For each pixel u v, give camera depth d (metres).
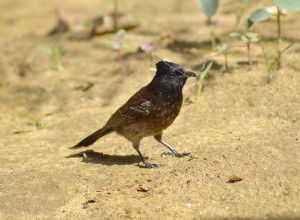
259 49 14.95
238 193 8.76
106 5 21.44
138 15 19.48
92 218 8.74
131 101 10.66
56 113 14.27
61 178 10.29
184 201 8.79
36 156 11.60
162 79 10.51
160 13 19.72
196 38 16.59
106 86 14.98
